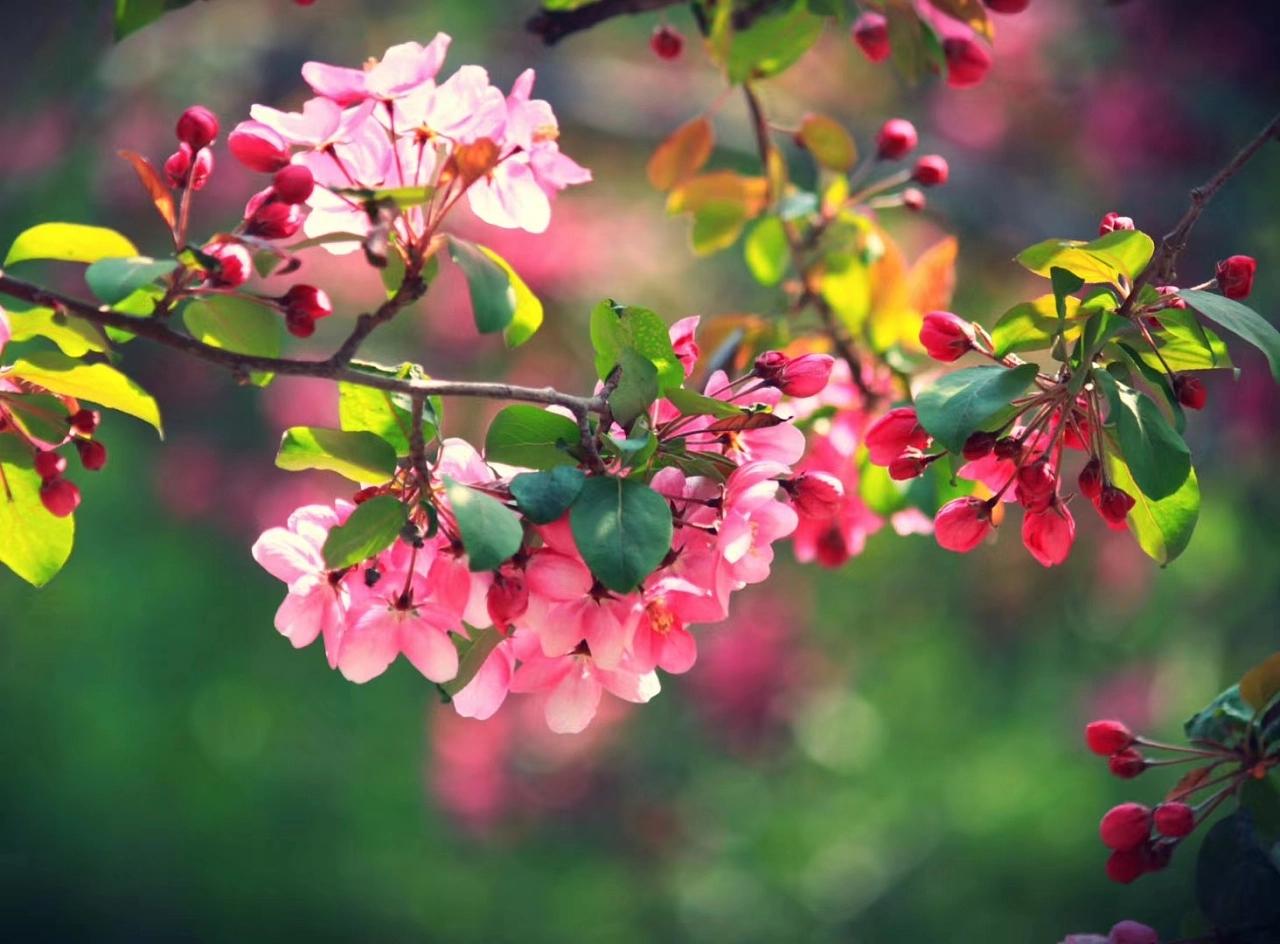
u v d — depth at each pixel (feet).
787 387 8.59
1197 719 9.34
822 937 28.58
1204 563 26.21
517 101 8.03
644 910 29.53
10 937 29.50
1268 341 7.60
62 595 28.99
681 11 28.14
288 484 29.73
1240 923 9.38
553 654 7.56
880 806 29.35
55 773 29.45
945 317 8.48
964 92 27.17
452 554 7.69
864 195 13.66
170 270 7.33
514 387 7.79
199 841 29.94
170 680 29.71
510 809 29.94
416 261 7.82
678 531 7.82
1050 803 27.86
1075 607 27.55
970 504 8.46
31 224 27.22
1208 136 25.44
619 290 28.43
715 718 29.07
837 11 12.40
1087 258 8.04
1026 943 27.02
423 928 29.58
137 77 27.55
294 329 8.02
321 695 30.53
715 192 13.85
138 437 29.17
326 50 28.43
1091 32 26.61
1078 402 8.39
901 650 29.04
